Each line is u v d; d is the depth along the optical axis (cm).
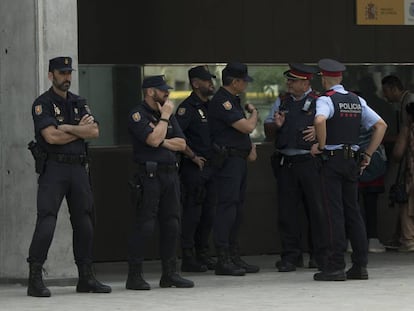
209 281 2034
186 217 2245
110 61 2409
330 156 1958
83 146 1838
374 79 2653
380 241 2648
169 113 1884
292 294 1811
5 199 1998
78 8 2375
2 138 1994
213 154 2122
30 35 1952
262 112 2545
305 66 2191
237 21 2516
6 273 2006
